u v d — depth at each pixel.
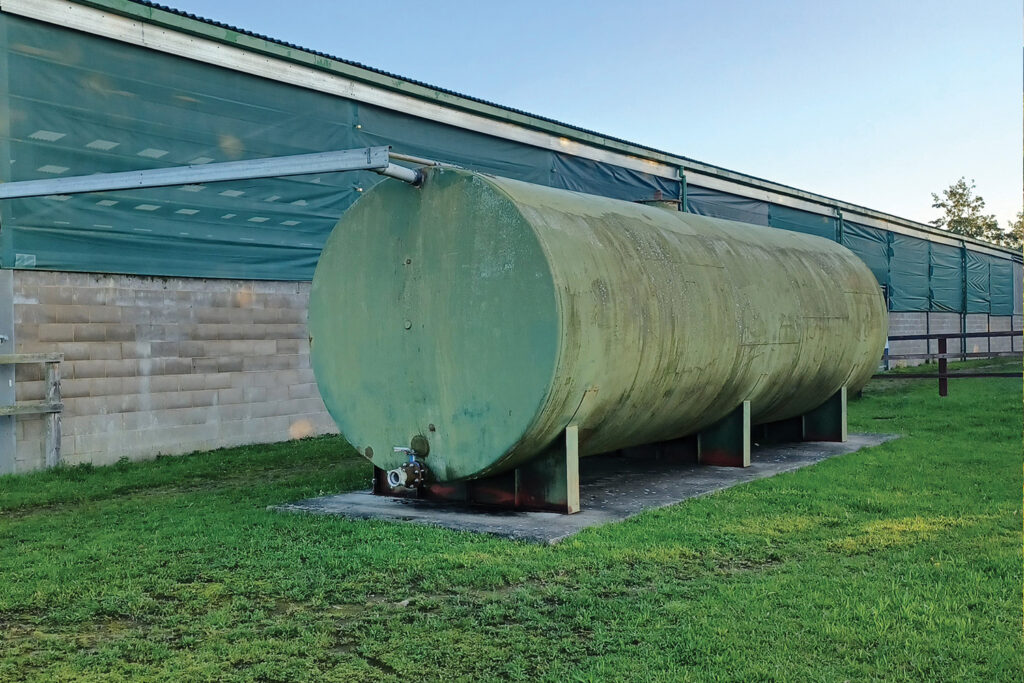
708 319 7.12
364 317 6.58
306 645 3.93
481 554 5.21
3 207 8.91
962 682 3.35
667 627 3.99
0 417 8.86
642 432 7.22
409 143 13.10
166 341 10.32
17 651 3.92
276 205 11.45
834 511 6.25
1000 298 35.62
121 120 9.84
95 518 6.69
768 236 9.20
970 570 4.65
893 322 26.34
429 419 6.29
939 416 12.06
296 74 11.49
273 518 6.39
